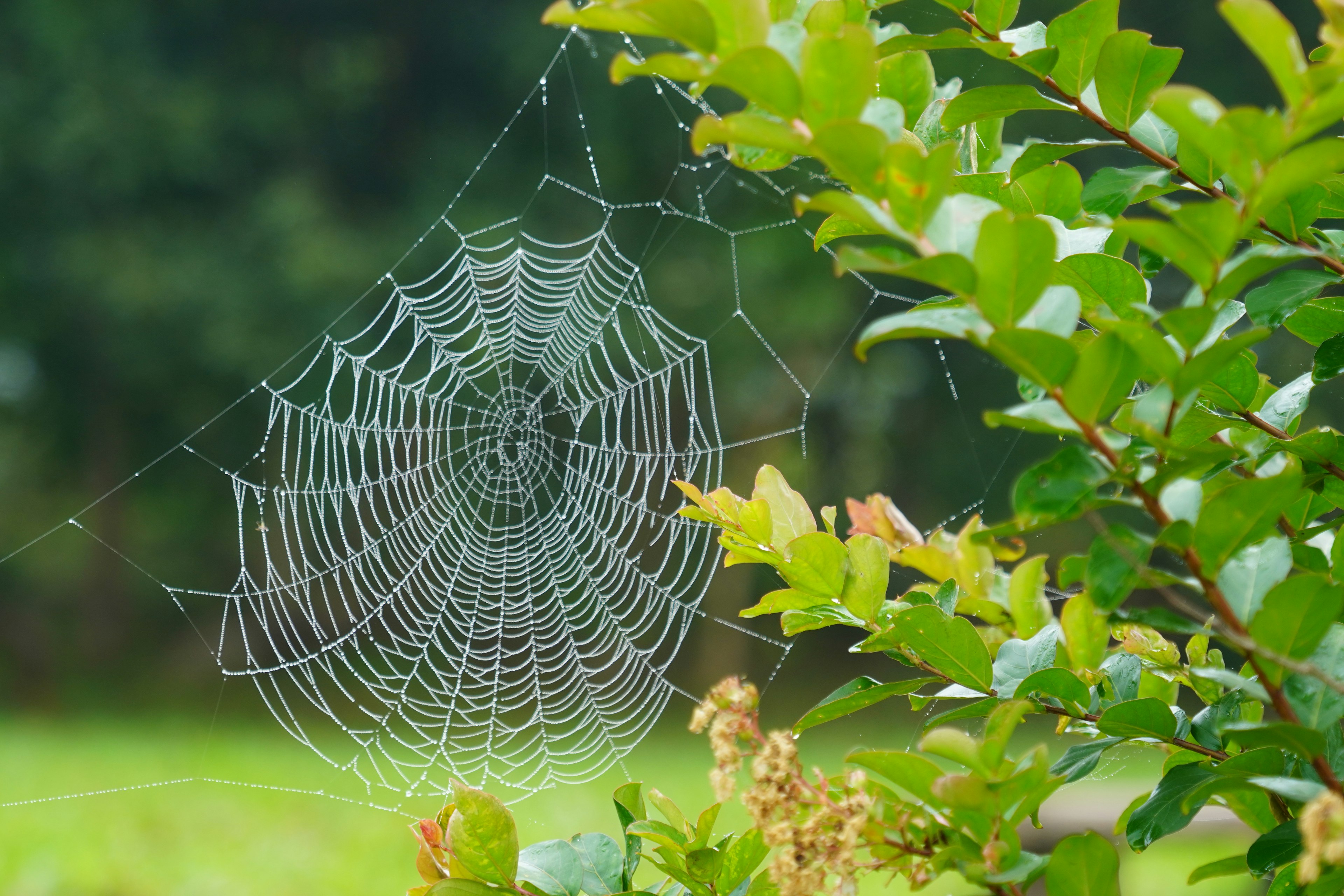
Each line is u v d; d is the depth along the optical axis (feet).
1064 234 5.04
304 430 31.04
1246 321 11.23
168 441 47.11
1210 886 16.70
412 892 4.81
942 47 4.51
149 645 48.91
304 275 41.47
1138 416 3.43
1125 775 18.24
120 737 33.12
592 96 43.70
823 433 48.42
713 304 42.98
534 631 20.80
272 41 46.85
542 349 22.59
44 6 42.88
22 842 20.67
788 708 37.96
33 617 49.21
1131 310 4.41
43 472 50.52
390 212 46.73
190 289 42.45
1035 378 3.16
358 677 17.01
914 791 3.73
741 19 3.24
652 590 20.92
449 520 20.80
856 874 3.99
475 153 45.34
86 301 43.78
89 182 43.37
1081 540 33.27
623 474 30.68
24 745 32.19
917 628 4.54
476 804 4.47
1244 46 38.50
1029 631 5.11
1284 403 4.97
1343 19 3.92
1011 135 33.06
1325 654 3.72
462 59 47.11
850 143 3.01
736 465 44.86
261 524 16.31
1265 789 3.81
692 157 43.37
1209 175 4.43
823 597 5.03
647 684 18.44
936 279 3.07
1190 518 3.39
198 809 22.75
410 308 19.57
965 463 43.06
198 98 43.96
